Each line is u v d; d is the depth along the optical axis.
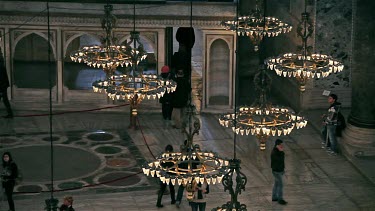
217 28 24.39
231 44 24.56
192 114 13.16
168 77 23.69
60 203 18.62
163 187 18.44
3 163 17.97
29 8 24.05
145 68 24.78
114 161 21.27
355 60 21.94
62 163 21.03
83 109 24.92
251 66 27.66
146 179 20.22
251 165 21.20
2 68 23.61
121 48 18.25
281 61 17.73
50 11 24.06
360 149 21.72
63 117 24.52
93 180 20.06
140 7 24.22
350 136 22.14
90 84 24.97
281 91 26.73
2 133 23.02
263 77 15.57
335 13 24.59
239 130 15.22
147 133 23.30
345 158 21.77
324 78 24.94
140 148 22.22
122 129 23.61
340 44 24.80
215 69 24.84
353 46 22.06
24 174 20.25
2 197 18.91
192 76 28.17
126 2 24.27
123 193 19.36
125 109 24.95
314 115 24.67
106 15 17.86
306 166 21.25
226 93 25.02
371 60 21.61
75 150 21.94
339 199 19.34
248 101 25.91
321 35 24.70
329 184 20.19
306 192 19.69
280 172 18.80
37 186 19.59
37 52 24.78
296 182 20.27
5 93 23.86
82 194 19.23
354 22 22.72
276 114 15.64
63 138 22.80
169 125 23.95
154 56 24.77
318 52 24.77
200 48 31.56
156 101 24.89
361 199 19.39
